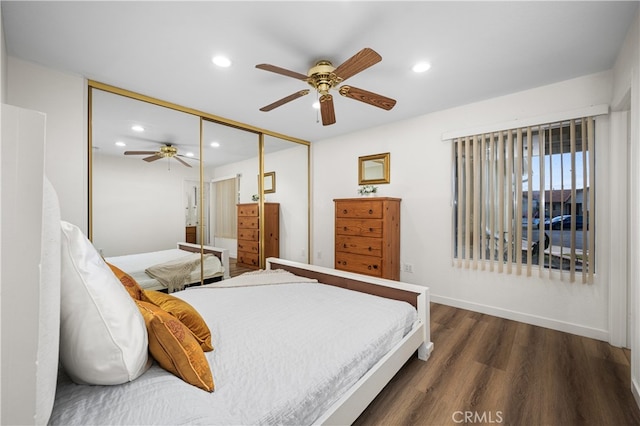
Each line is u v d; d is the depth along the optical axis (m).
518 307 2.69
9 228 0.53
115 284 0.87
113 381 0.81
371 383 1.33
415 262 3.40
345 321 1.56
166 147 2.95
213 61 2.08
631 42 1.70
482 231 2.87
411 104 2.96
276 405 0.90
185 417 0.72
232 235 3.59
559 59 2.08
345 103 2.92
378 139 3.73
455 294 3.09
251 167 3.79
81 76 2.30
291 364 1.13
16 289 0.54
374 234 3.28
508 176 2.69
